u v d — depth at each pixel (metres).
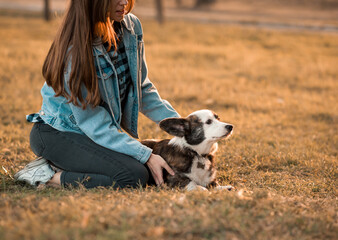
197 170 4.04
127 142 3.74
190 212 2.85
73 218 2.68
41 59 11.80
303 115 7.67
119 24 3.97
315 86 10.18
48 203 3.01
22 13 27.75
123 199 3.22
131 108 4.12
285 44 16.75
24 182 3.95
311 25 23.64
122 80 3.93
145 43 16.25
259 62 13.03
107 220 2.64
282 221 2.90
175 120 4.05
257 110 8.02
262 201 3.24
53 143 3.79
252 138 6.11
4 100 7.68
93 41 3.63
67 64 3.52
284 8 36.75
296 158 5.16
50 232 2.43
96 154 3.71
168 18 28.47
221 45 16.55
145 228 2.58
